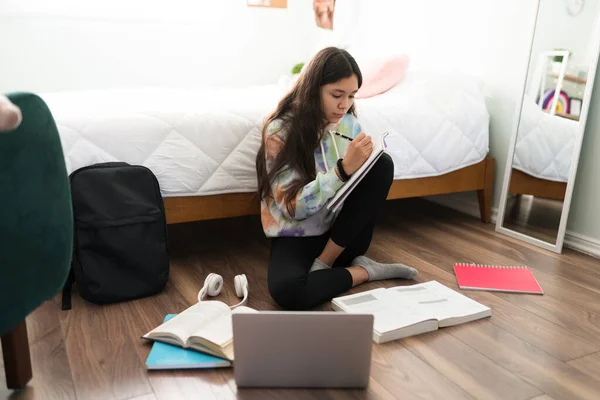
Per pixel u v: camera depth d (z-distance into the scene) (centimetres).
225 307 137
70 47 263
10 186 85
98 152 157
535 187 204
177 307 148
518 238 209
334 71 145
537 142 203
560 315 146
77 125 155
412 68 259
